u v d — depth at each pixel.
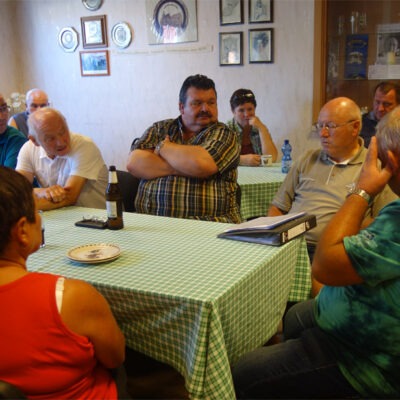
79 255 1.51
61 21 5.13
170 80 4.76
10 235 0.97
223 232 1.73
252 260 1.47
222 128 2.35
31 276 1.00
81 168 2.39
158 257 1.52
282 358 1.27
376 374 1.13
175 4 4.54
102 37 4.94
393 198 1.92
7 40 5.32
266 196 2.88
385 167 1.15
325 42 4.06
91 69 5.11
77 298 1.00
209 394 1.18
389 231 1.05
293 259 1.70
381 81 4.00
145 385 1.83
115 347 1.09
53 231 1.87
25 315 0.96
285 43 4.19
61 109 5.41
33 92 4.06
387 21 3.89
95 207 2.51
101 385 1.10
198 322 1.18
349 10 3.99
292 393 1.25
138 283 1.30
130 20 4.79
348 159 2.23
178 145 2.28
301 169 2.37
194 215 2.31
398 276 1.05
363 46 4.01
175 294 1.22
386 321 1.09
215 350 1.17
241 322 1.35
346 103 2.18
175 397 1.76
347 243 1.08
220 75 4.52
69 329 0.98
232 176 2.38
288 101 4.30
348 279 1.09
